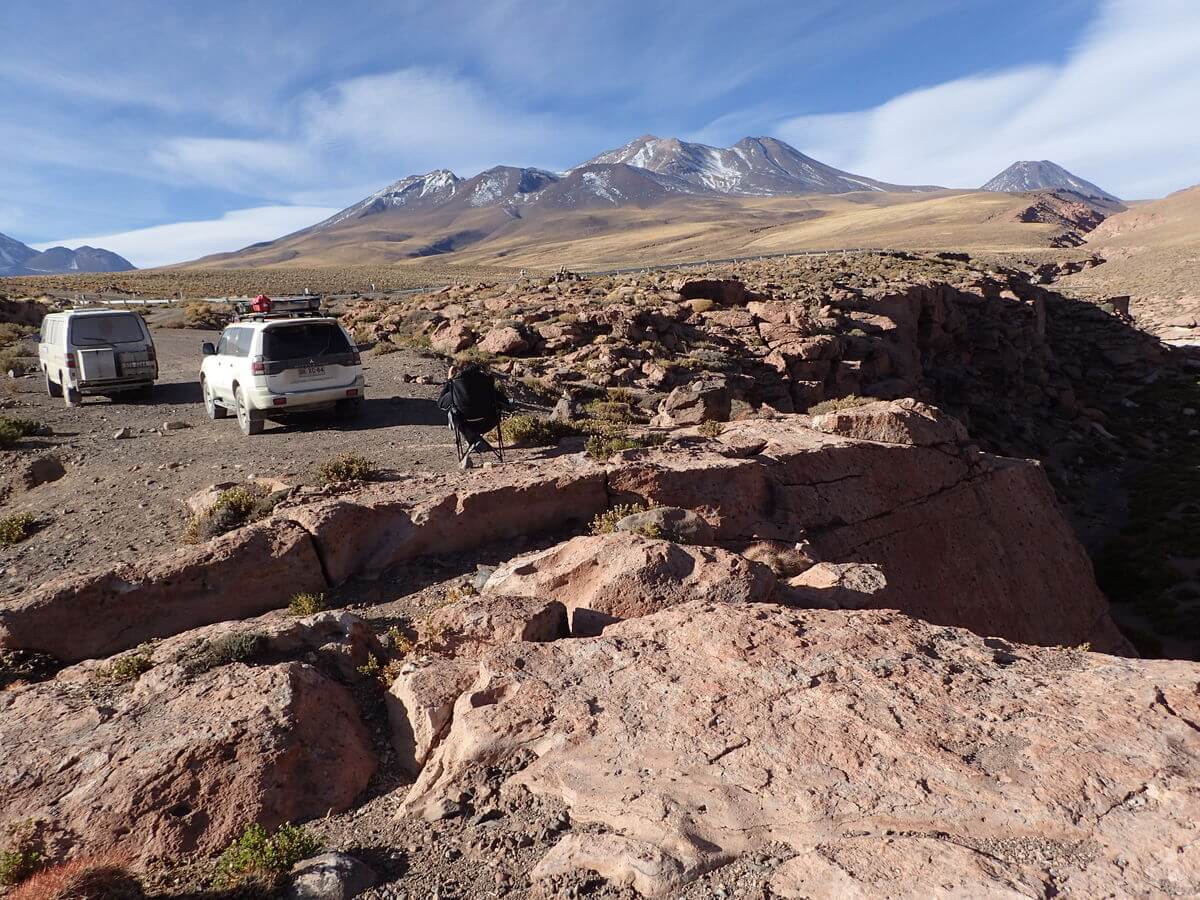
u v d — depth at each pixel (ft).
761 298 134.62
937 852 12.16
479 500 30.83
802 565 32.55
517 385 72.08
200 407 62.08
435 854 14.67
